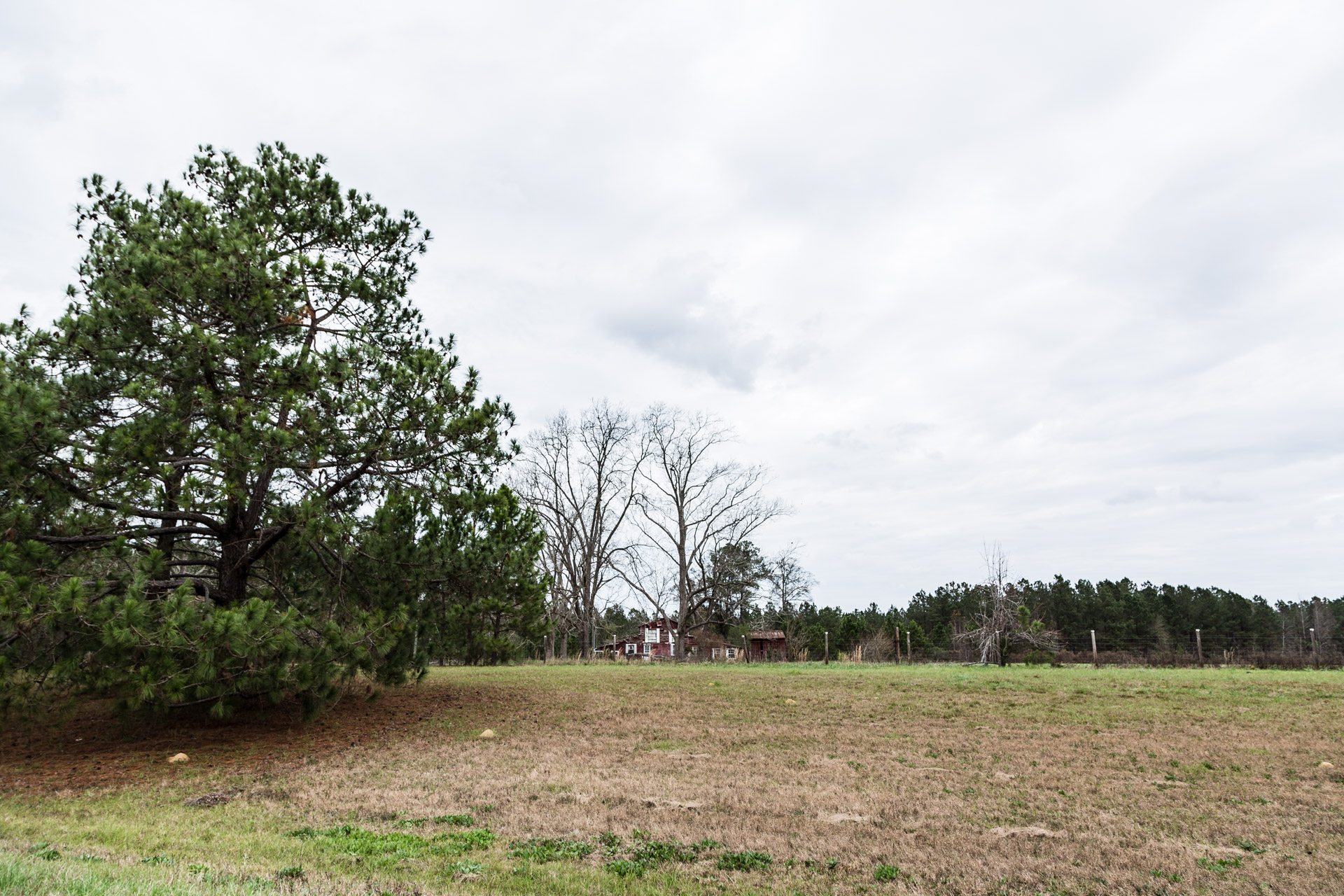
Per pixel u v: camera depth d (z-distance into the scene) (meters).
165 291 13.06
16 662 10.62
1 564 10.42
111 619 10.34
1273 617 69.56
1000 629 33.50
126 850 6.88
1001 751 12.16
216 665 11.02
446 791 9.48
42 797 9.42
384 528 14.33
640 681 23.19
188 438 12.33
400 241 17.69
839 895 6.00
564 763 11.27
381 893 5.64
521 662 35.28
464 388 15.17
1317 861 6.80
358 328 16.86
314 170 16.84
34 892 4.88
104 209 14.81
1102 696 18.78
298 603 15.40
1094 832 7.72
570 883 6.16
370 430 13.73
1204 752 12.01
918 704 17.73
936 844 7.30
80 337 12.29
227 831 7.71
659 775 10.41
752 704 17.89
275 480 14.31
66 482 11.83
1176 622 66.50
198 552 14.66
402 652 13.95
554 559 45.25
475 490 16.08
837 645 52.50
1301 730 13.91
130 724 14.06
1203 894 6.02
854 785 9.77
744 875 6.46
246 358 12.88
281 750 12.46
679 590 47.06
